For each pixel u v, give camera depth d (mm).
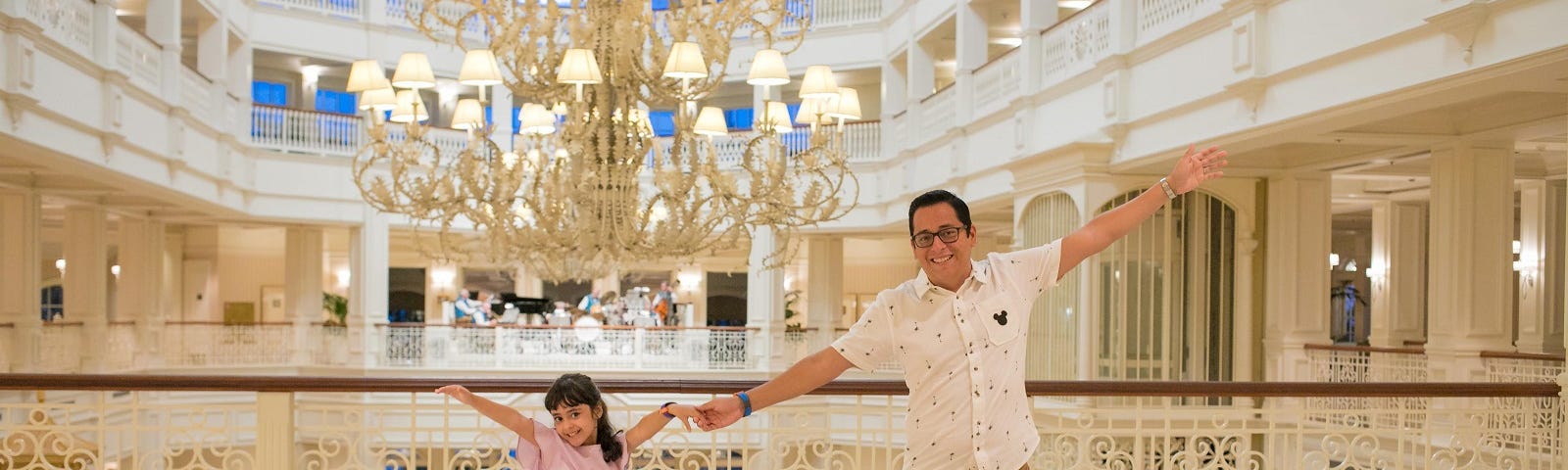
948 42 17672
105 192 15094
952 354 2990
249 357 19609
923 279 3041
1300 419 5617
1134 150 10445
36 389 4828
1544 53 6066
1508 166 9930
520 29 7938
